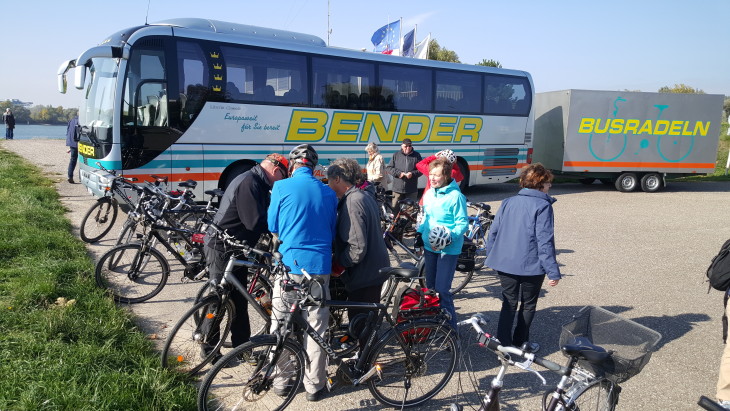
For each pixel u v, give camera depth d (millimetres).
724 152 28297
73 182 13453
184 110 9633
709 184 18844
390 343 3727
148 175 9383
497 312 5859
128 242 5906
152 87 9312
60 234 7445
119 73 9031
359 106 11930
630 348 2945
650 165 15883
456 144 13711
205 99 9844
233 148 10266
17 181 12289
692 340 5172
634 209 12922
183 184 7297
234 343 4281
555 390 2898
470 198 14516
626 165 15797
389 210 8695
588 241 9438
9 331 4160
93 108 9555
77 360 3740
